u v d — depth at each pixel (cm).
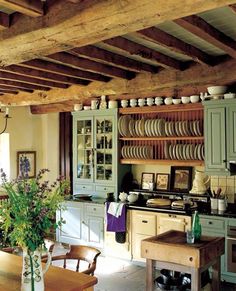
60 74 455
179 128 531
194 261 294
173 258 305
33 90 598
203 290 327
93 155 619
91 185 623
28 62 402
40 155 760
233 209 493
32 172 745
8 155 718
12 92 627
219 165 479
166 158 550
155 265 320
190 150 524
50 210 225
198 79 432
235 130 466
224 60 414
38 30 261
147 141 582
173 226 496
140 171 607
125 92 495
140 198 570
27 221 216
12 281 249
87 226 588
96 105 616
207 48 389
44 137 754
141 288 443
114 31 238
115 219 541
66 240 613
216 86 481
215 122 480
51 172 741
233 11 262
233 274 452
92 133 620
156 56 397
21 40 272
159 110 551
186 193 539
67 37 252
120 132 587
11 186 221
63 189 236
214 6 202
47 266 231
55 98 578
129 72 484
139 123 566
